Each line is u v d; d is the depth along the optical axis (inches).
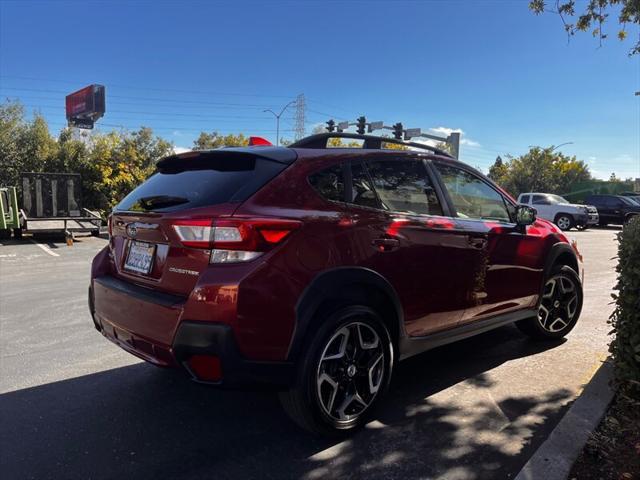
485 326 163.0
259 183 115.0
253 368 106.2
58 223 617.3
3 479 106.7
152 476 108.0
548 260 184.1
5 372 167.3
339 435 121.8
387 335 129.1
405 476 107.2
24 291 301.1
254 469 110.5
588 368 168.2
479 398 145.3
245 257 106.0
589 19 215.2
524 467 103.0
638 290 121.8
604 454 107.9
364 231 124.3
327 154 128.8
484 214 169.0
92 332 214.1
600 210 1088.2
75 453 117.3
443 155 163.6
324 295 113.3
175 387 155.4
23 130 858.1
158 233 116.6
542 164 1904.5
